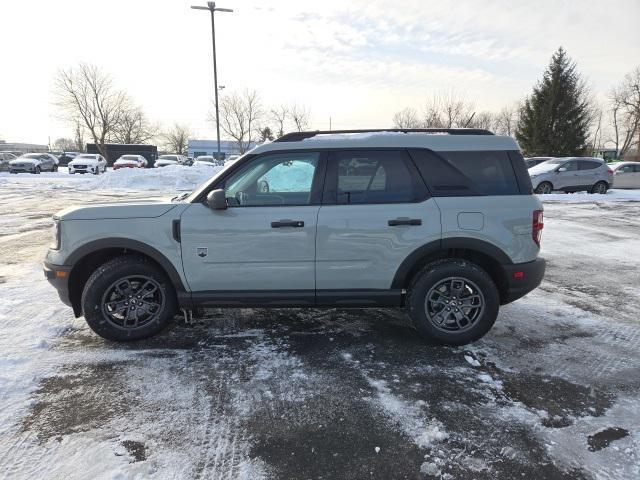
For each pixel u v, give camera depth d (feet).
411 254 12.60
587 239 30.55
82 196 56.95
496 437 9.02
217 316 15.38
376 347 13.10
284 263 12.62
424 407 10.05
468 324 13.01
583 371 11.78
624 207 48.80
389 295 12.89
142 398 10.30
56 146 316.40
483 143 12.92
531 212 12.69
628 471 8.05
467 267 12.61
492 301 12.74
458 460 8.35
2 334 13.58
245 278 12.74
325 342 13.41
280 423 9.43
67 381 10.98
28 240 28.02
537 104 134.31
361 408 9.99
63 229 12.61
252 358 12.34
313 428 9.27
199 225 12.48
